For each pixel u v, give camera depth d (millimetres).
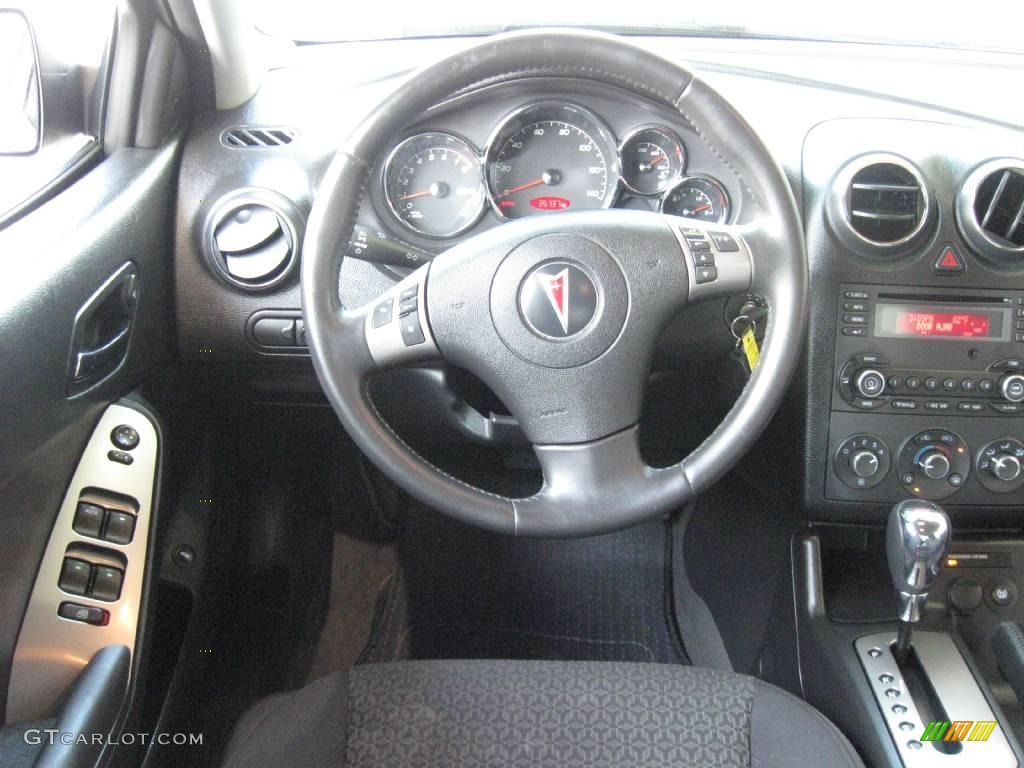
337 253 1151
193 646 1575
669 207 1414
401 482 1154
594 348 1148
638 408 1175
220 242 1480
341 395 1155
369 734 1195
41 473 1251
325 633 1846
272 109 1552
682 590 2010
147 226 1437
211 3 1410
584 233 1150
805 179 1464
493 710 1219
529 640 1903
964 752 1237
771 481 1658
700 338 1514
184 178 1520
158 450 1451
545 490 1186
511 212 1417
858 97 1501
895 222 1405
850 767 1108
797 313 1148
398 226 1373
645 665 1292
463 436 1608
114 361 1371
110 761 1218
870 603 1495
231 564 1778
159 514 1439
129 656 1312
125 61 1403
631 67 1138
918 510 1222
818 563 1530
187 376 1641
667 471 1173
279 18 1647
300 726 1184
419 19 1667
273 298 1527
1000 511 1489
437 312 1161
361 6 1658
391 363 1177
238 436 1826
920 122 1465
